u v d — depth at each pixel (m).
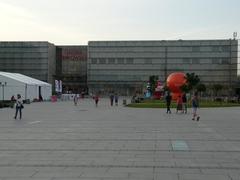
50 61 132.00
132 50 128.50
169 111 36.78
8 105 48.44
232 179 8.65
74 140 15.88
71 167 10.05
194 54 125.75
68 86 136.75
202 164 10.44
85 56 136.50
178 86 66.88
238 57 123.62
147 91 91.88
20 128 21.34
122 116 31.59
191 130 20.14
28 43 128.38
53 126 22.56
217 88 109.69
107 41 129.38
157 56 127.31
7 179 8.70
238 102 67.50
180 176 8.94
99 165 10.30
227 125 23.25
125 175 9.05
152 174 9.15
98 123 24.64
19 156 11.86
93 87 130.12
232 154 12.20
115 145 14.34
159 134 18.19
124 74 128.62
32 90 71.50
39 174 9.21
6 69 129.12
